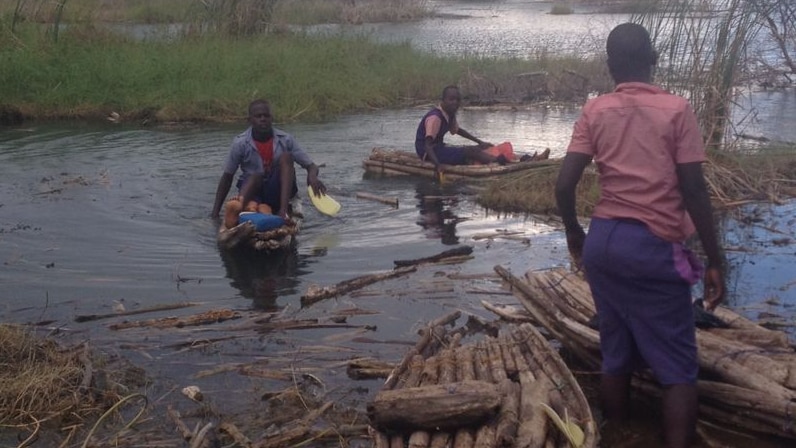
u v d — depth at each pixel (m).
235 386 4.75
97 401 4.57
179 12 26.47
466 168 9.30
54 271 6.47
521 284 5.23
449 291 6.06
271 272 6.50
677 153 3.80
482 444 3.71
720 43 9.05
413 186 9.16
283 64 15.32
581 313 5.00
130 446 4.16
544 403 3.96
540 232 7.50
